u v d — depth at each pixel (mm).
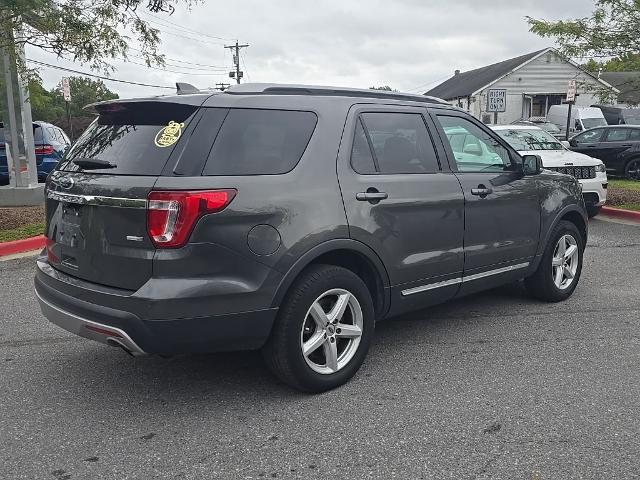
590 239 9289
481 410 3756
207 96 3680
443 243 4594
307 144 3916
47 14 8992
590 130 16844
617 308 5797
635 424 3557
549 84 35531
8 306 5969
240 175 3570
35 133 14031
